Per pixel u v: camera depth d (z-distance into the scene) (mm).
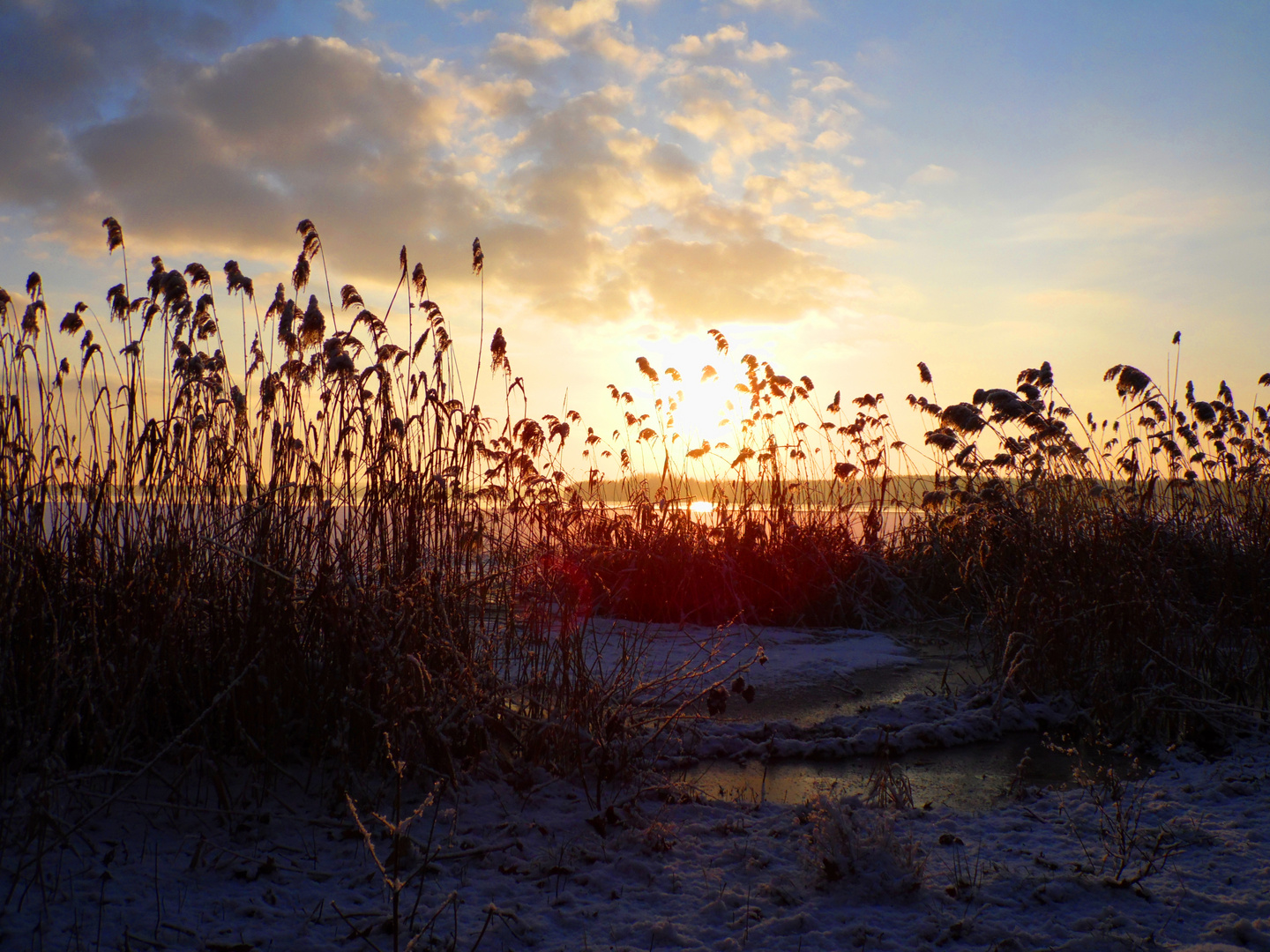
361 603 4023
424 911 2848
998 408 6250
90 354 5059
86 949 2521
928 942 2703
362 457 4613
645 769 4172
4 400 4250
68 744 3689
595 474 9258
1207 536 6578
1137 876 3092
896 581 8797
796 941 2709
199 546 4191
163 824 3420
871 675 6461
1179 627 5504
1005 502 6441
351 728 3941
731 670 6336
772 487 9398
